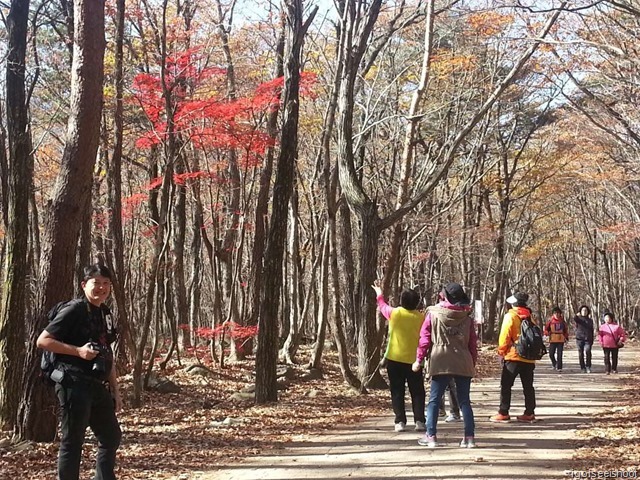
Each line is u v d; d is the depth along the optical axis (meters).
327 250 17.12
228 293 20.36
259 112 16.52
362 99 20.34
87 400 5.12
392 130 21.92
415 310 9.41
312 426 10.30
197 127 13.32
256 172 20.44
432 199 25.25
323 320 17.14
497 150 30.88
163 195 12.10
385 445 8.37
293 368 16.89
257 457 8.03
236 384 15.34
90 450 8.38
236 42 19.58
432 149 22.27
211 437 9.44
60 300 8.44
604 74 13.86
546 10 10.98
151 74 13.66
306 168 27.52
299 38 12.71
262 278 12.94
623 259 48.97
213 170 20.42
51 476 7.03
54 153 20.94
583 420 10.23
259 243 18.47
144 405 12.29
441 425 9.91
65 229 8.46
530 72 21.81
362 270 14.40
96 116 8.66
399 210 14.13
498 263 34.16
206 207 22.58
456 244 32.59
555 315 19.73
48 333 5.13
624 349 31.80
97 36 8.65
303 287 26.84
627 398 13.09
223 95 18.80
